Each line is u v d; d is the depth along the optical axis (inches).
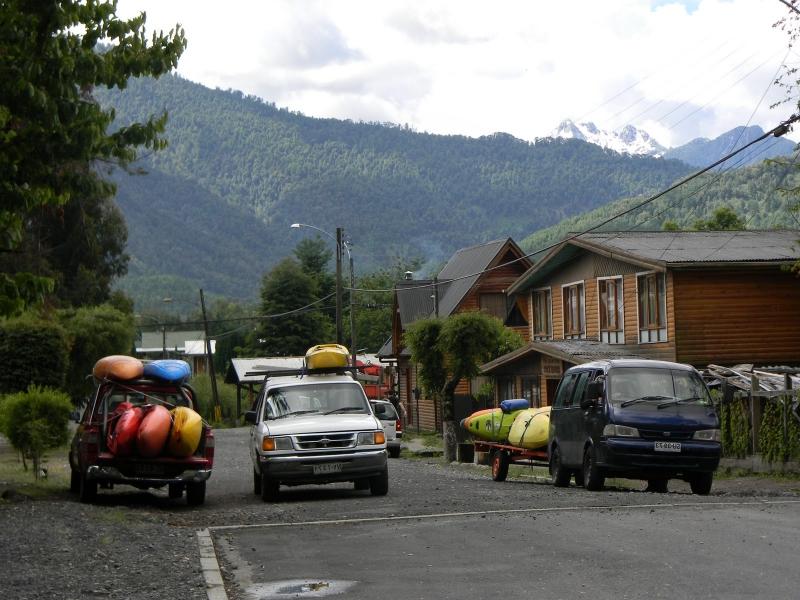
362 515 586.6
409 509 607.2
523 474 1142.3
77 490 834.2
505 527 500.4
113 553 446.0
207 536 506.0
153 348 6003.9
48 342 1611.7
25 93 570.3
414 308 2519.7
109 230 2337.6
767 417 951.0
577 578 357.1
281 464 721.0
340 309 2090.3
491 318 1614.2
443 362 1732.3
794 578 343.6
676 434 749.3
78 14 597.6
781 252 1350.9
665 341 1338.6
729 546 415.2
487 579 363.9
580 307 1619.1
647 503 613.9
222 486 932.0
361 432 734.5
